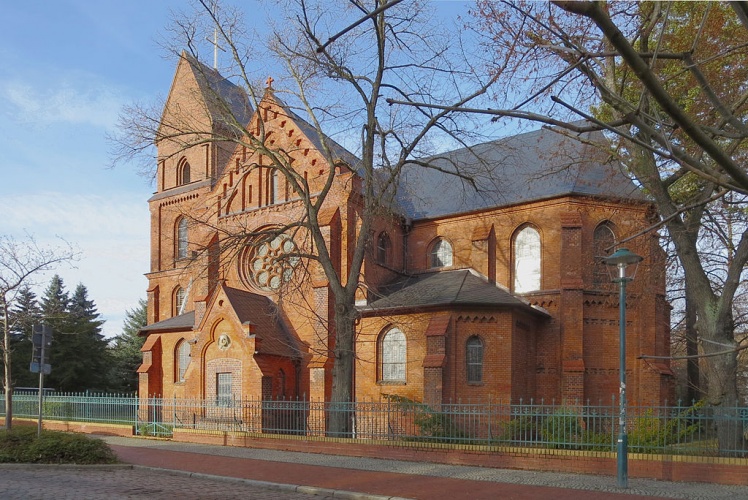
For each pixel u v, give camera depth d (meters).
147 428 26.05
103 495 12.83
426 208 33.47
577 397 25.91
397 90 22.59
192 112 38.38
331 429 21.09
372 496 12.90
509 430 18.44
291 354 28.19
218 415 26.19
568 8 4.61
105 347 54.16
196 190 37.28
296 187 23.62
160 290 38.50
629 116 5.61
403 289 29.06
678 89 17.95
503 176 31.69
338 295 22.64
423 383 26.03
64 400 29.61
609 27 4.61
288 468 16.77
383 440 19.03
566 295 27.05
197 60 24.09
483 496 12.80
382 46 22.64
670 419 17.44
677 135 16.48
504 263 29.67
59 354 48.31
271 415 23.22
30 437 18.12
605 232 28.50
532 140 32.94
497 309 26.02
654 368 26.47
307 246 29.06
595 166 29.16
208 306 28.19
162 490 13.69
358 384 28.27
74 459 17.56
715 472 14.16
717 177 5.44
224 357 27.36
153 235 39.34
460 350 25.86
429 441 18.75
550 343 27.62
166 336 34.03
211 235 32.66
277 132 31.69
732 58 16.50
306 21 22.03
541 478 14.97
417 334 26.97
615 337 27.45
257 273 31.66
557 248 28.14
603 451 15.67
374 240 31.05
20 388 43.31
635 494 12.89
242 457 19.05
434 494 13.06
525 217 29.38
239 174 32.62
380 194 23.38
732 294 17.84
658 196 18.38
